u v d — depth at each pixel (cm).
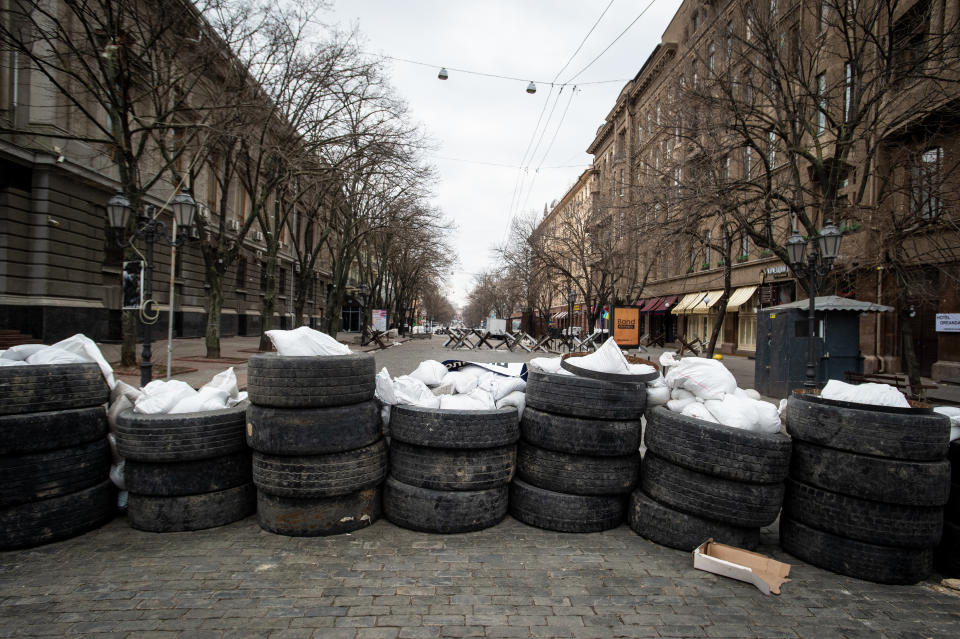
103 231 1812
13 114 1511
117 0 1136
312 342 415
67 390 373
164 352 1717
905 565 333
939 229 1116
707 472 359
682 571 339
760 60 1246
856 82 1133
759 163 1465
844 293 1666
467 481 390
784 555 377
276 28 1339
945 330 1455
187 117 1738
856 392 398
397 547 362
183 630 257
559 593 304
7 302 1478
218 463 389
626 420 406
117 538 369
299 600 288
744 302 2430
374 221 2580
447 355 2302
